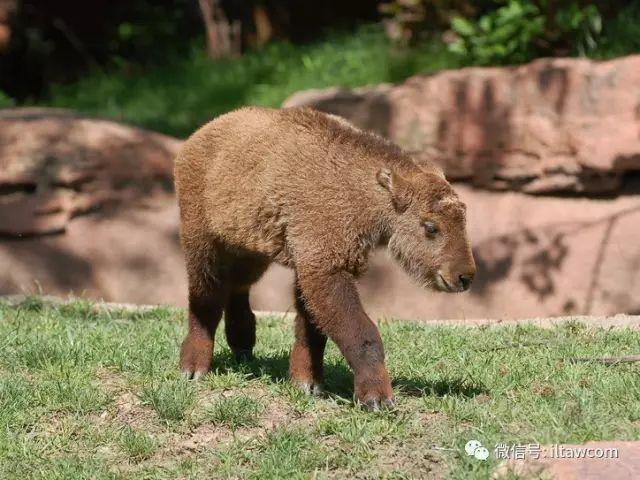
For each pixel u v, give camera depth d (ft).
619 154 54.54
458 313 55.77
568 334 40.01
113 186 59.21
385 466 26.91
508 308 55.31
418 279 30.86
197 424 29.86
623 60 55.98
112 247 57.98
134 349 36.27
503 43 63.31
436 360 36.01
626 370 33.50
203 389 32.48
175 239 58.49
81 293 57.21
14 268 57.26
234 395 31.60
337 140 30.99
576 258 55.06
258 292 57.06
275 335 41.52
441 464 26.73
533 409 29.50
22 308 46.55
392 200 30.32
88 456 28.45
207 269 33.63
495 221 56.75
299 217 30.45
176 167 34.19
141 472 27.40
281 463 27.12
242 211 31.65
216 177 32.42
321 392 32.27
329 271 30.32
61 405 31.04
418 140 58.08
